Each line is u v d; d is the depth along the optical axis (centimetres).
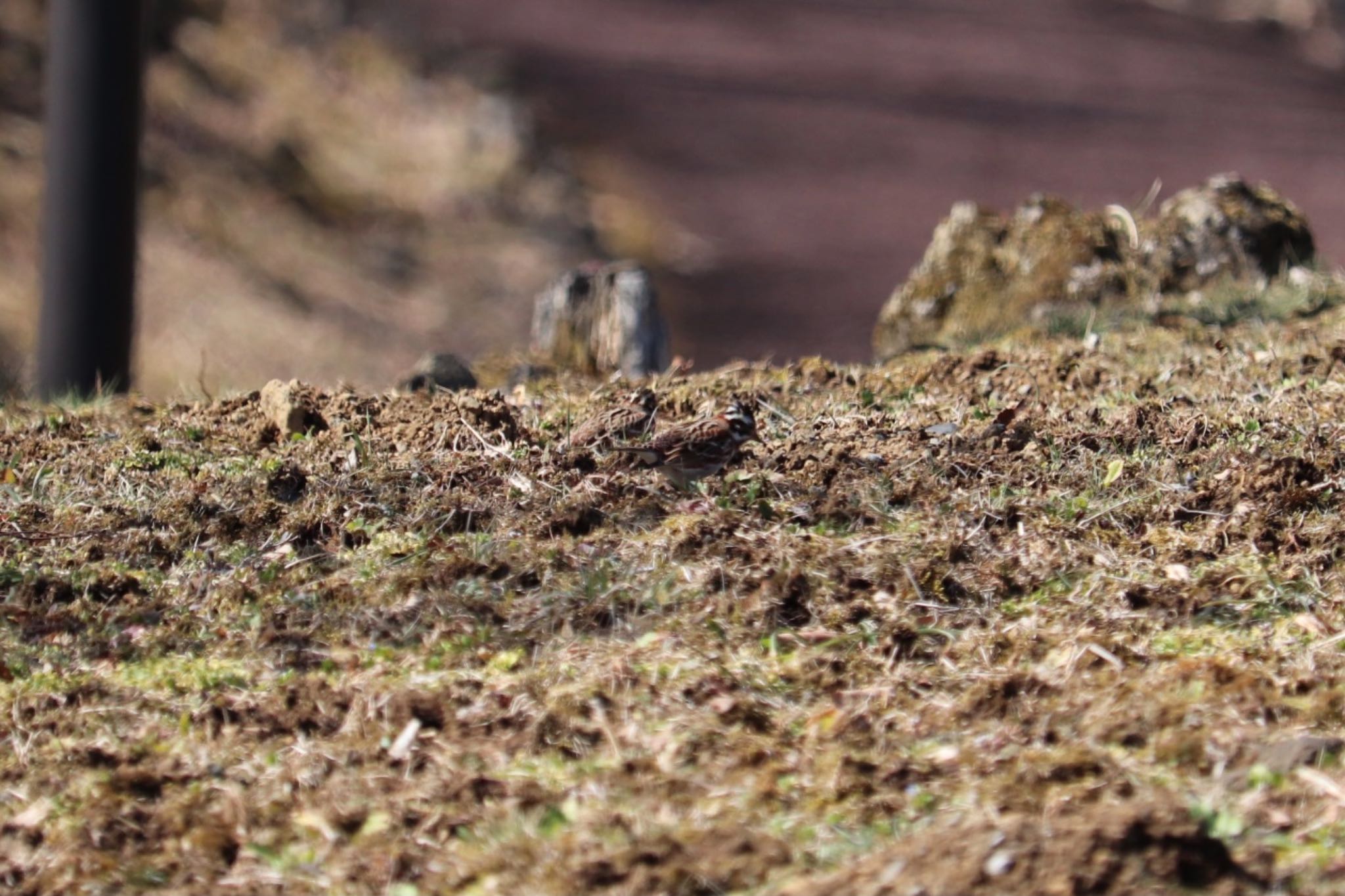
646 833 1214
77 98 2977
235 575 1695
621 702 1406
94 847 1250
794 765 1319
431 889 1179
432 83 7000
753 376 2405
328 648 1542
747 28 9225
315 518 1784
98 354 3027
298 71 6494
